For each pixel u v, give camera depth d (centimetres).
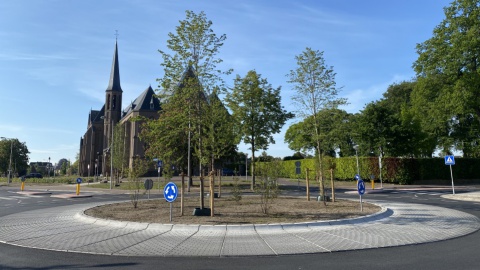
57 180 4959
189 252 736
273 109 3084
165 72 1286
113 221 1092
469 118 4584
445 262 632
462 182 3906
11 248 789
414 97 4512
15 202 2091
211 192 1191
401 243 804
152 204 1692
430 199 2058
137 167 1645
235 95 2920
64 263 653
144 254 722
